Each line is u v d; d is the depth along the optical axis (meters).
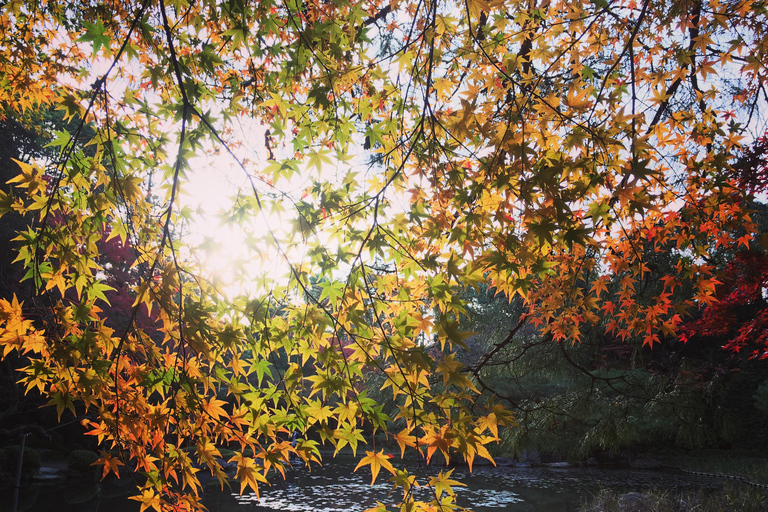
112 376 1.58
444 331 1.47
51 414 12.52
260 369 1.64
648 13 2.38
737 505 7.26
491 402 1.52
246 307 1.58
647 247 3.42
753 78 2.64
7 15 2.59
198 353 1.47
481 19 2.13
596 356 5.09
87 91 1.59
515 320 5.83
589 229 1.39
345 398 1.61
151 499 1.61
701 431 4.35
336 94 1.96
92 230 1.62
